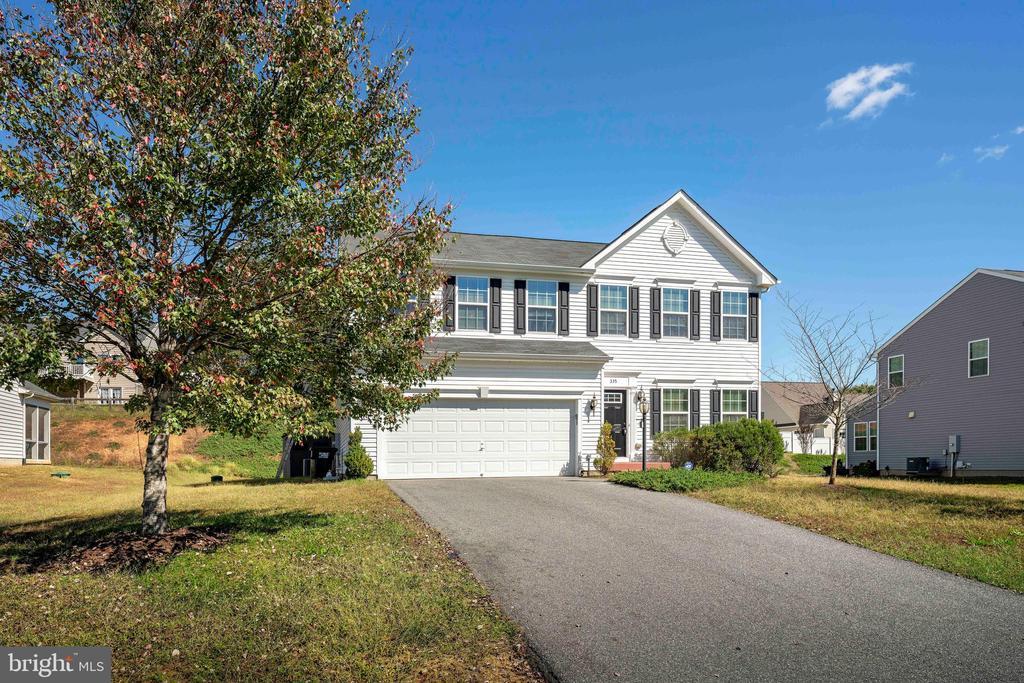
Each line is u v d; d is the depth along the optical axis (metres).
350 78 9.21
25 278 7.78
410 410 10.66
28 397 25.59
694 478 16.14
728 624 6.65
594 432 20.08
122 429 32.84
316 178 8.99
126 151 7.95
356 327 9.38
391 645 5.95
